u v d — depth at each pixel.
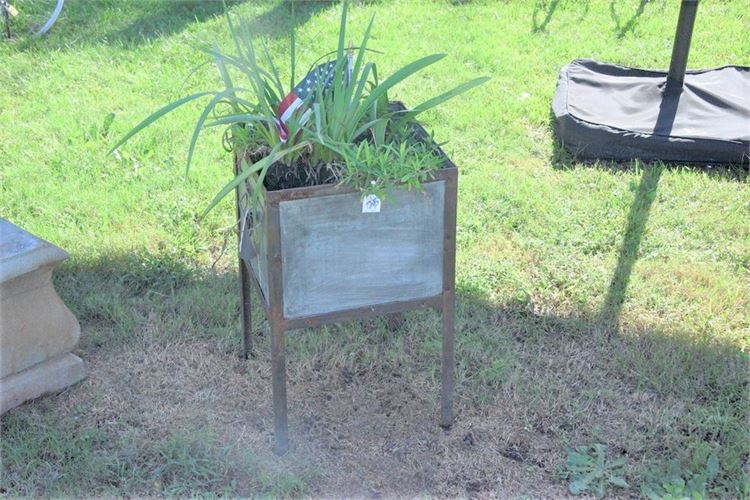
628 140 4.82
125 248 4.17
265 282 2.89
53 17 6.03
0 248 3.11
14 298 3.15
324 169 2.86
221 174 4.77
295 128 2.73
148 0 7.18
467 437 3.18
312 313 2.84
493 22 6.68
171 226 4.35
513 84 5.73
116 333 3.66
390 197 2.67
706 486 2.95
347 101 2.77
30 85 5.81
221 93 2.71
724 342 3.61
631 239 4.22
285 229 2.66
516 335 3.69
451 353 3.07
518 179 4.70
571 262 4.08
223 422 3.23
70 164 4.83
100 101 5.59
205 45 6.36
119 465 3.02
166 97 5.66
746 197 4.55
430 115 5.30
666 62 5.95
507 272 4.00
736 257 4.12
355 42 6.36
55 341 3.31
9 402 3.22
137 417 3.25
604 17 6.70
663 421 3.22
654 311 3.81
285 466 3.04
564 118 4.92
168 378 3.45
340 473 3.02
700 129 4.88
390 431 3.21
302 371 3.48
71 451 3.08
